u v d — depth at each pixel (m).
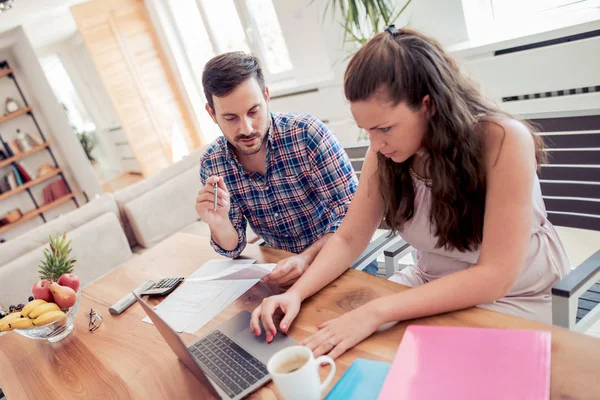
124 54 4.99
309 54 3.62
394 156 0.99
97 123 6.71
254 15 4.01
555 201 1.51
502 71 2.29
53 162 5.95
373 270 1.80
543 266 1.11
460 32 2.56
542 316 1.09
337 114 3.44
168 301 1.32
